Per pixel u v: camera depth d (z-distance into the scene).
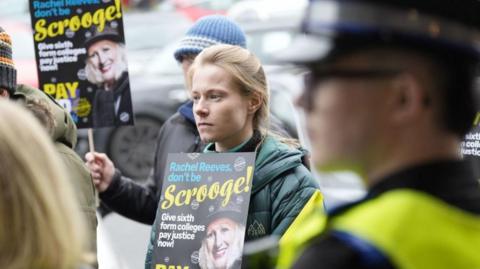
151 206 6.70
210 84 5.39
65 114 5.39
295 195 5.19
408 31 2.66
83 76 7.02
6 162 2.82
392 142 2.70
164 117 15.41
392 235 2.53
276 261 3.51
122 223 10.42
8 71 5.36
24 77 16.05
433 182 2.66
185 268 5.27
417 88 2.68
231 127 5.38
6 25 17.83
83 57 7.01
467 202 2.66
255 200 5.25
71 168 5.24
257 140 5.41
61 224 2.83
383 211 2.58
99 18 6.99
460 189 2.68
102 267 8.13
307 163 5.55
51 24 7.07
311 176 5.24
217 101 5.39
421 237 2.54
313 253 2.56
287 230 4.98
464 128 2.75
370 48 2.68
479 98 2.80
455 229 2.59
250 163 5.21
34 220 2.80
